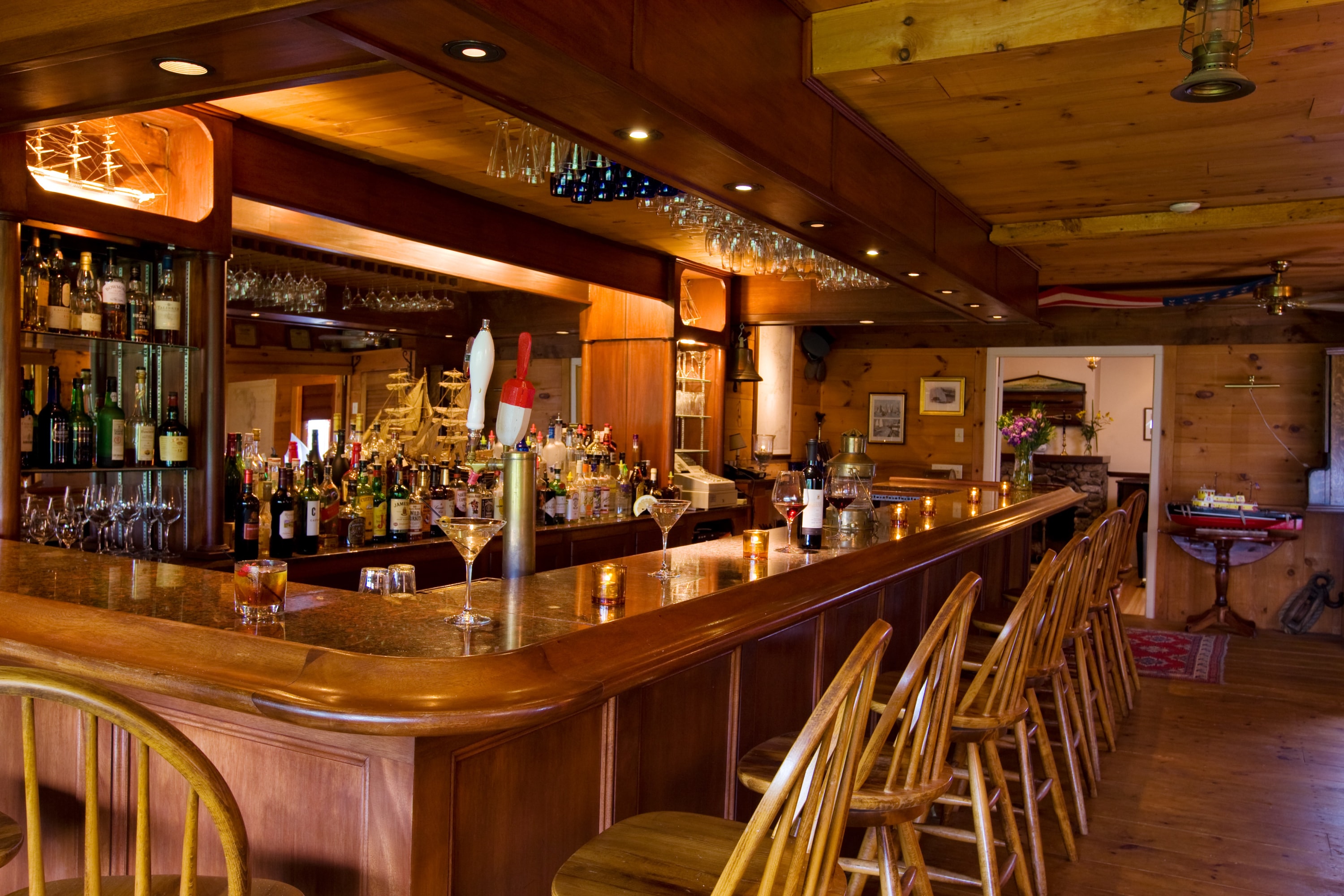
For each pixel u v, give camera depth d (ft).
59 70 7.21
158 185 10.87
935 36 8.98
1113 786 13.15
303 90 10.23
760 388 26.58
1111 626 16.69
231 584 7.24
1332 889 10.13
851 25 9.36
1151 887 10.12
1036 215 15.64
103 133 10.47
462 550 6.24
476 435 16.24
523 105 7.35
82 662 5.63
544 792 6.09
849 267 15.34
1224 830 11.64
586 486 17.69
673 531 19.45
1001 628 12.58
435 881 5.23
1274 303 20.63
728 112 8.28
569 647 5.70
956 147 11.91
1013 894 9.80
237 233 13.41
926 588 13.52
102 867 6.54
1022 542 20.40
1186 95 7.19
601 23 6.69
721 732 8.17
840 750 4.91
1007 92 9.93
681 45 7.62
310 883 5.49
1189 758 14.32
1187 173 12.96
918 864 7.69
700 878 5.52
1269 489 25.02
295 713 4.75
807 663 9.76
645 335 20.74
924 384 29.17
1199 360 25.70
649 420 20.76
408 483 14.47
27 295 9.78
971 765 8.71
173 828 6.15
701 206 12.77
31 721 4.34
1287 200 14.35
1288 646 22.45
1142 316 26.30
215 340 10.86
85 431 10.46
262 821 5.69
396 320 21.61
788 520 10.57
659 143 8.23
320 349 20.06
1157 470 25.95
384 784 5.17
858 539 11.16
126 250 10.62
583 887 5.38
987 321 21.38
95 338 10.00
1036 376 39.70
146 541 10.79
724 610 7.28
